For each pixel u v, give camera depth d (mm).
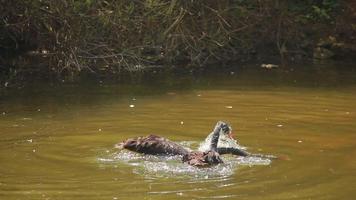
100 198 18062
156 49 46281
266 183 19438
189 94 35031
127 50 44500
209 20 47906
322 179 19953
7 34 44375
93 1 43469
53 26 43812
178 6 46156
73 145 23797
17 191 18734
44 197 18203
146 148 22312
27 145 23922
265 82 39375
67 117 28922
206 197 18125
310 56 50688
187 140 24500
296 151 23203
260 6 51094
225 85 38156
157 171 20406
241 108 31156
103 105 31797
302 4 56625
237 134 25703
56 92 35688
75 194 18422
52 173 20359
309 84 38750
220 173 20281
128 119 28422
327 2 56312
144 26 45094
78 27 43281
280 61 48656
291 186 19234
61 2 42812
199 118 28688
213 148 22047
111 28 44344
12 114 29734
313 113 30094
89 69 43000
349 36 53125
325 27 54125
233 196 18250
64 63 42812
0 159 22047
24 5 42594
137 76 41531
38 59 44375
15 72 41750
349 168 21172
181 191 18594
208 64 46688
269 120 28469
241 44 50312
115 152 22672
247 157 22125
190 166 20891
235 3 50812
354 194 18656
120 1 44844
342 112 30391
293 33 52375
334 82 39562
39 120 28344
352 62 48938
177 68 44781
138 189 18766
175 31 46156
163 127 26797
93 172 20375
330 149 23547
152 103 32250
